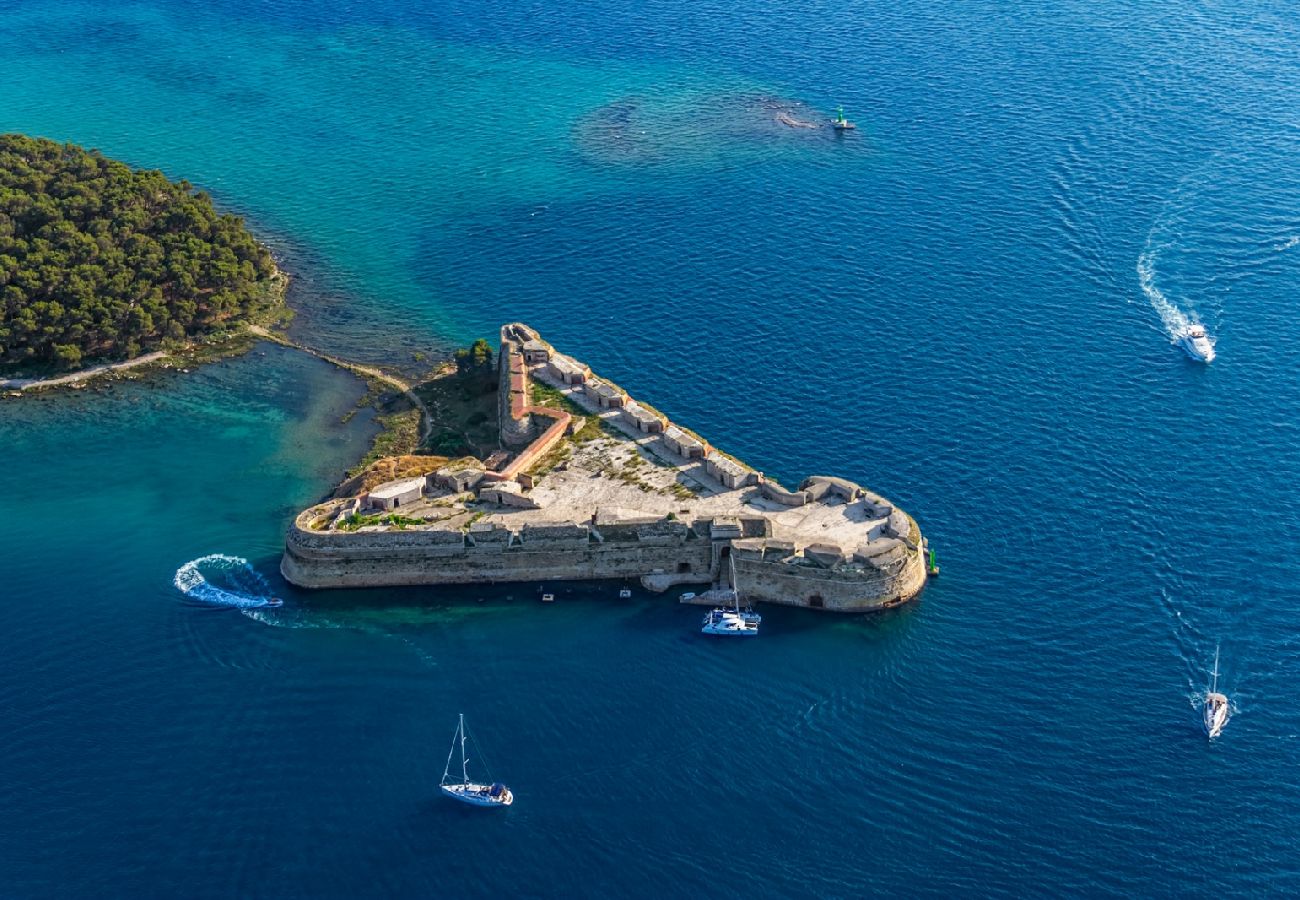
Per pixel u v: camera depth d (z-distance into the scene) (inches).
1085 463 7652.6
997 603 6776.6
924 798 5841.5
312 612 6845.5
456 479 7273.6
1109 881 5497.1
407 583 7007.9
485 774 5930.1
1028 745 6063.0
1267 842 5629.9
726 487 7244.1
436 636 6673.2
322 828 5723.4
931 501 7406.5
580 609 6830.7
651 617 6776.6
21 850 5644.7
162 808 5816.9
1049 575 6919.3
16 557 7229.3
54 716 6235.2
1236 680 6323.8
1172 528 7170.3
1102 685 6323.8
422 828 5718.5
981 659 6481.3
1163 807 5777.6
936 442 7854.3
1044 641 6565.0
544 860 5595.5
